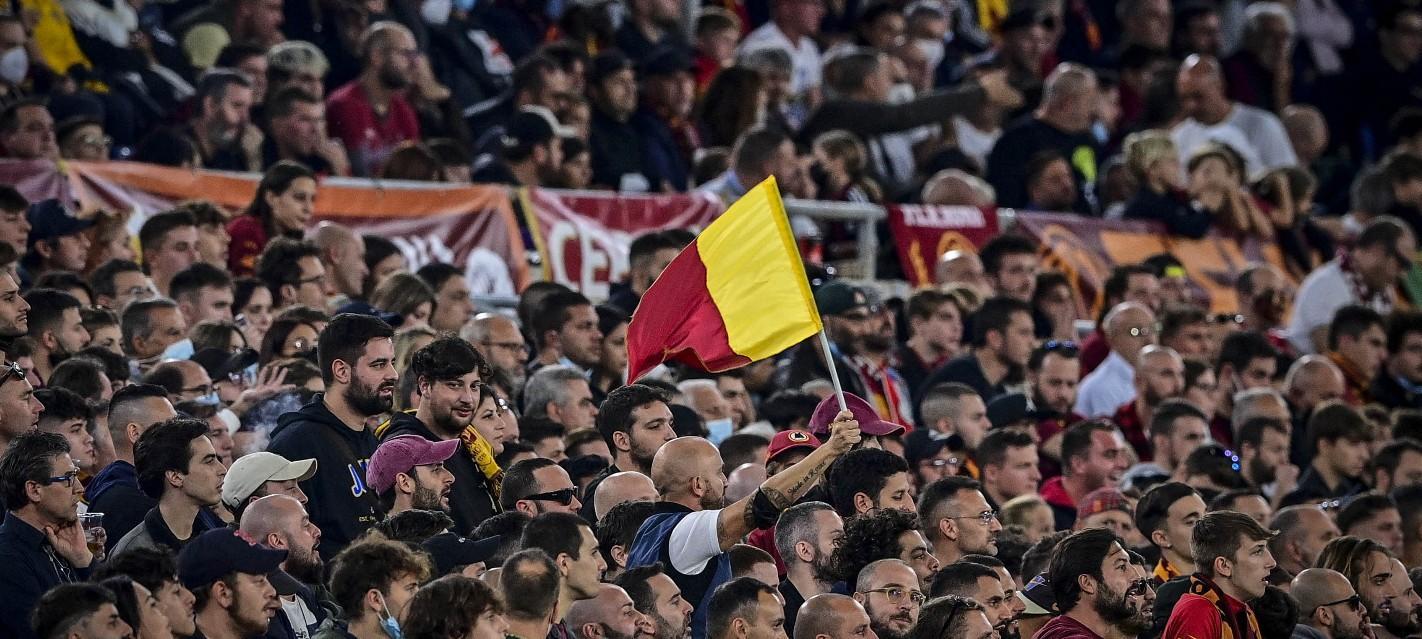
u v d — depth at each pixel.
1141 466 42.69
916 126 55.94
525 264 47.22
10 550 26.62
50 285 36.91
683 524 29.36
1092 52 71.88
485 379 32.59
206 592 25.64
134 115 47.69
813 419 34.00
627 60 53.34
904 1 67.00
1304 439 50.66
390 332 31.45
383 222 45.66
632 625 27.69
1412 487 42.12
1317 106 73.19
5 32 45.38
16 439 27.12
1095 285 55.56
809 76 61.84
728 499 32.78
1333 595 34.69
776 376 44.62
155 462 27.95
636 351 31.41
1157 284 54.28
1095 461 41.56
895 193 55.97
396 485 29.58
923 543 30.72
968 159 57.97
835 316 43.94
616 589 27.72
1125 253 56.41
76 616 23.12
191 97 47.88
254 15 51.91
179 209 40.47
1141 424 47.78
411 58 49.97
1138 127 65.38
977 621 28.22
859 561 30.27
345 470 30.48
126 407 30.38
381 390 31.12
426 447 29.70
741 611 27.77
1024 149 58.50
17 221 37.66
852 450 32.22
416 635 23.58
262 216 42.09
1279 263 59.53
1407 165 62.50
